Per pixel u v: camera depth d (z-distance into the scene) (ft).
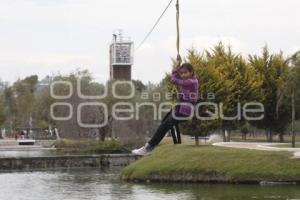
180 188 141.59
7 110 500.33
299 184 141.59
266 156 153.28
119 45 387.14
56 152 288.51
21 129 486.38
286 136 315.17
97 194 138.82
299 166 145.79
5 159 221.46
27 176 193.77
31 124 477.77
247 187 139.44
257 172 145.79
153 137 44.47
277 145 201.26
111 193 138.10
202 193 131.13
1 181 177.47
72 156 231.50
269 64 241.14
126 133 308.40
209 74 198.80
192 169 152.46
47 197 136.46
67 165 229.86
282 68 231.91
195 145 192.13
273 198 119.75
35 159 225.15
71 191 147.84
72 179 180.86
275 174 144.15
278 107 218.38
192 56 201.77
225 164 151.64
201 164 153.58
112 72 387.14
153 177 156.76
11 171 214.69
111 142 283.59
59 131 336.49
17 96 527.40
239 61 228.63
